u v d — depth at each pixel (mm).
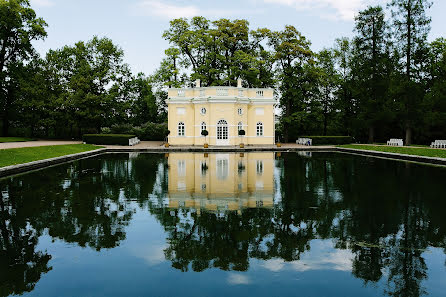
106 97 41344
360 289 4426
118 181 12508
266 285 4539
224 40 41531
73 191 10547
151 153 27312
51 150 23500
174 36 40875
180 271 4941
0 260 5297
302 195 9961
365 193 10242
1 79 37750
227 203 8922
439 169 16031
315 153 27922
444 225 6953
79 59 42906
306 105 42219
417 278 4723
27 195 9914
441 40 37969
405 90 31219
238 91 36656
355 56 38031
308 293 4332
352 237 6293
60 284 4551
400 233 6488
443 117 30672
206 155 25188
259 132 37906
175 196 9797
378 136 42281
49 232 6559
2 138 35812
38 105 38969
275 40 41625
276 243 6000
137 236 6344
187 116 36875
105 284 4555
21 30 37438
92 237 6289
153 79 45250
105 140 35438
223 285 4539
